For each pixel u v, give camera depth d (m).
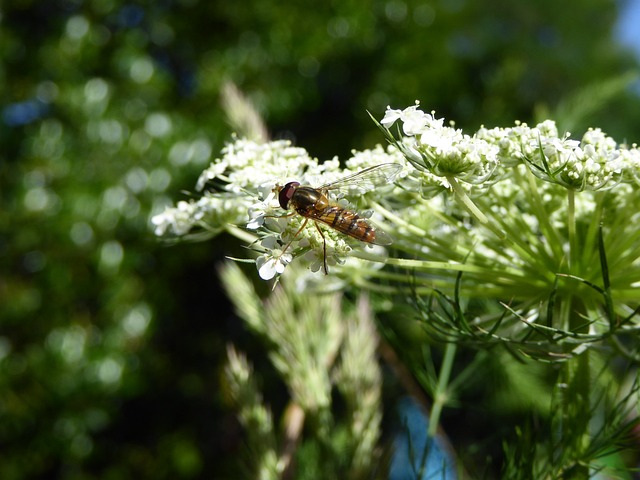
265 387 0.32
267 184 0.10
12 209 0.29
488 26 0.55
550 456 0.10
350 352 0.13
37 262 0.29
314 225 0.09
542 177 0.09
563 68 0.57
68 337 0.29
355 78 0.35
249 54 0.33
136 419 0.33
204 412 0.34
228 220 0.11
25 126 0.30
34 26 0.32
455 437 0.20
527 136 0.09
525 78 0.56
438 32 0.37
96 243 0.29
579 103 0.19
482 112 0.37
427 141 0.09
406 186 0.10
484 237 0.10
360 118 0.35
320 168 0.10
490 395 0.16
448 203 0.10
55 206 0.29
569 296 0.10
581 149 0.09
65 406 0.29
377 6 0.35
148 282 0.30
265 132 0.16
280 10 0.33
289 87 0.33
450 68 0.37
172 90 0.32
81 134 0.30
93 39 0.31
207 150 0.31
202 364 0.34
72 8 0.31
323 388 0.13
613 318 0.09
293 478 0.13
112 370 0.29
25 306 0.29
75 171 0.30
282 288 0.13
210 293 0.34
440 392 0.13
